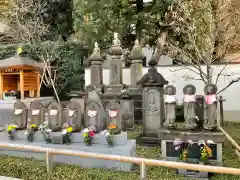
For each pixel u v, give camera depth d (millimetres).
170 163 3848
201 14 8820
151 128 6793
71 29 16438
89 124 6191
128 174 4715
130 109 8430
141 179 4039
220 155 4668
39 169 5000
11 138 6156
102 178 4547
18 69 9898
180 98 10500
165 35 10898
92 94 7426
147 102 6863
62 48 14078
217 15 8609
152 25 11070
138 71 10023
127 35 12141
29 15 15492
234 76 9852
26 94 10602
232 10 8930
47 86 13234
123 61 12281
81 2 12188
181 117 7832
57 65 13859
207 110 5102
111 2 11055
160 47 10867
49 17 15992
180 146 4766
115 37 10133
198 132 4859
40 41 14336
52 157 4980
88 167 5238
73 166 5203
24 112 6488
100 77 10492
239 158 5617
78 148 5371
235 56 10336
